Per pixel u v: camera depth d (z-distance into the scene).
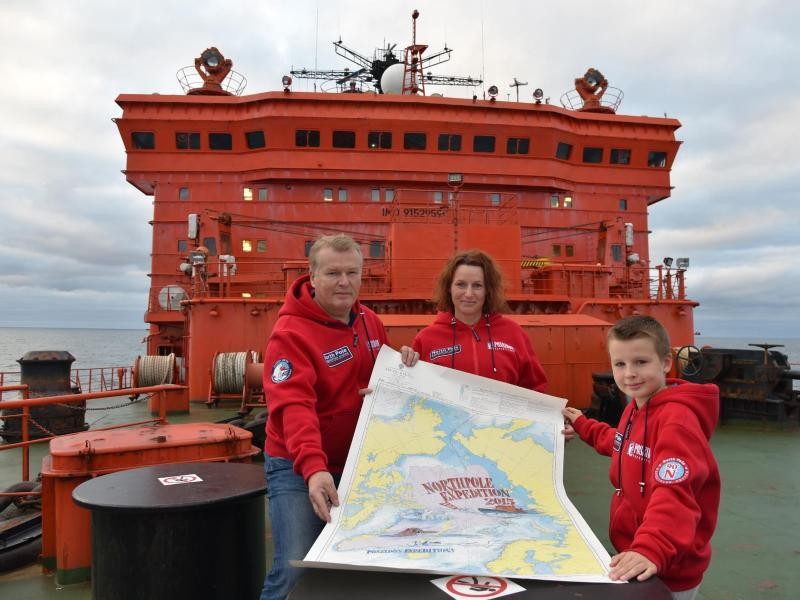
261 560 3.20
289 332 2.63
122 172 17.23
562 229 17.08
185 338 14.20
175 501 2.77
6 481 7.42
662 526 1.79
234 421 8.41
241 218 17.08
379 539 1.91
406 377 2.72
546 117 17.80
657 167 19.02
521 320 10.60
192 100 17.11
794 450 8.58
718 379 10.66
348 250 2.70
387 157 17.19
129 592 2.77
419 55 21.41
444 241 13.34
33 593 3.99
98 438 4.48
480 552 1.82
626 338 2.23
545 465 2.44
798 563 4.52
